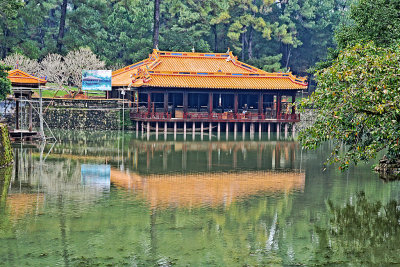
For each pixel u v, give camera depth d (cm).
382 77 2267
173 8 11144
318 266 1936
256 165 4303
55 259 1955
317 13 13138
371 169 4041
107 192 3083
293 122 7475
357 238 2238
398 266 1933
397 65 2273
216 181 3509
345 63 2420
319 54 13038
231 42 11775
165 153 4997
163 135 7000
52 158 4472
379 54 2545
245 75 7512
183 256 2012
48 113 7519
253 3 12675
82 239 2183
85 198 2908
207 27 11181
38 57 9069
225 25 12025
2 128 3978
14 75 5369
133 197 2955
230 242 2178
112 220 2462
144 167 4081
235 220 2502
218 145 5809
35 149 5066
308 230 2352
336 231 2338
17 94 5619
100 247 2091
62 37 9550
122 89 7450
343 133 2411
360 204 2825
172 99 7812
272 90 7488
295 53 13250
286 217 2561
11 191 3061
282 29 11806
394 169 3853
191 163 4353
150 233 2281
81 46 8956
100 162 4309
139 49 10350
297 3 13212
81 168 3966
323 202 2875
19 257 1969
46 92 8319
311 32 13025
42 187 3188
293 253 2056
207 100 7938
